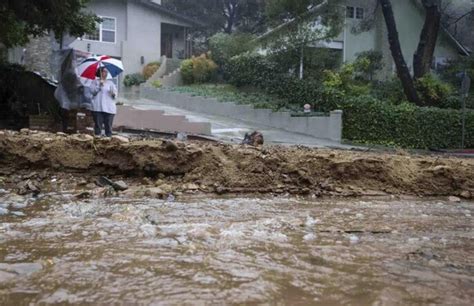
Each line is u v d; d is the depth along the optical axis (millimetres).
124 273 2980
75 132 13719
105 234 4008
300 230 4492
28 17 13734
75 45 30875
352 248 3838
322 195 6988
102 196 6184
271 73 24547
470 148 20984
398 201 6828
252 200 6316
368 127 19594
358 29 27250
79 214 4918
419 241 4184
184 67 30422
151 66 31969
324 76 22891
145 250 3520
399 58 22672
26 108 15758
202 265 3193
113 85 10625
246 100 23219
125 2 32406
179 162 7277
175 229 4258
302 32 23422
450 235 4520
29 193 6180
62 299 2527
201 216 5039
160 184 6930
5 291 2623
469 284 3000
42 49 23344
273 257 3463
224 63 29406
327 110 20625
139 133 14375
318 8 22969
